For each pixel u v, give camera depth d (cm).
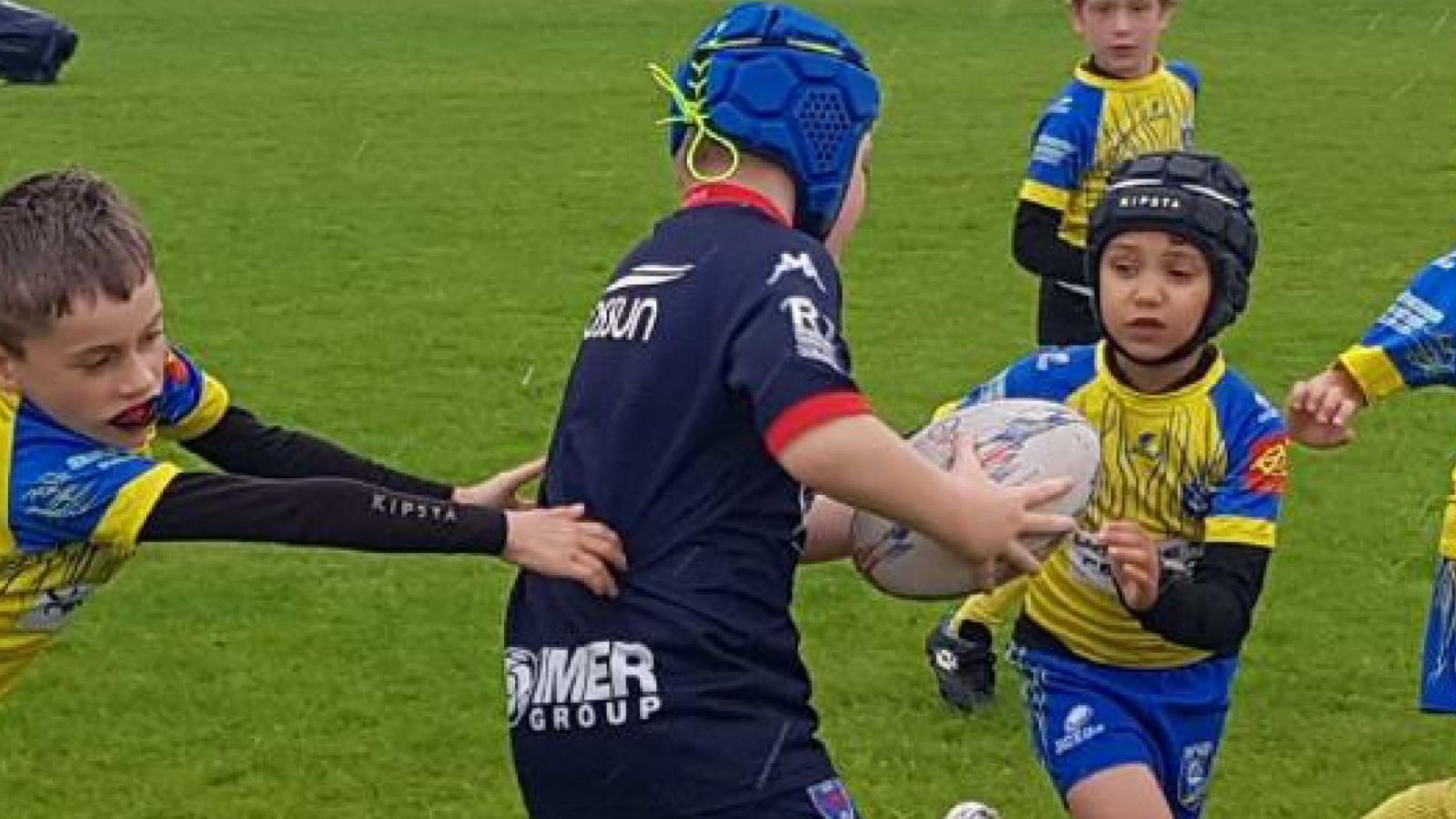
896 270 1266
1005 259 1298
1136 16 719
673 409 347
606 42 2411
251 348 1072
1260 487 443
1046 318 721
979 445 385
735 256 348
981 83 2058
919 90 2012
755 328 338
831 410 329
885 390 995
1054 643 459
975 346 1083
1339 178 1559
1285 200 1478
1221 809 559
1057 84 2047
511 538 344
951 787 571
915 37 2420
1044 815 554
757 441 347
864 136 367
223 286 1220
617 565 348
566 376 1016
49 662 661
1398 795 466
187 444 410
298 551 767
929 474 334
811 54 360
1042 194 712
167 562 755
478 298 1188
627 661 345
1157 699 455
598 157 1666
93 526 355
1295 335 1102
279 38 2467
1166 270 437
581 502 353
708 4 2783
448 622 696
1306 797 567
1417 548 768
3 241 348
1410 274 1250
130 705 628
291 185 1555
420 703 629
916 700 632
